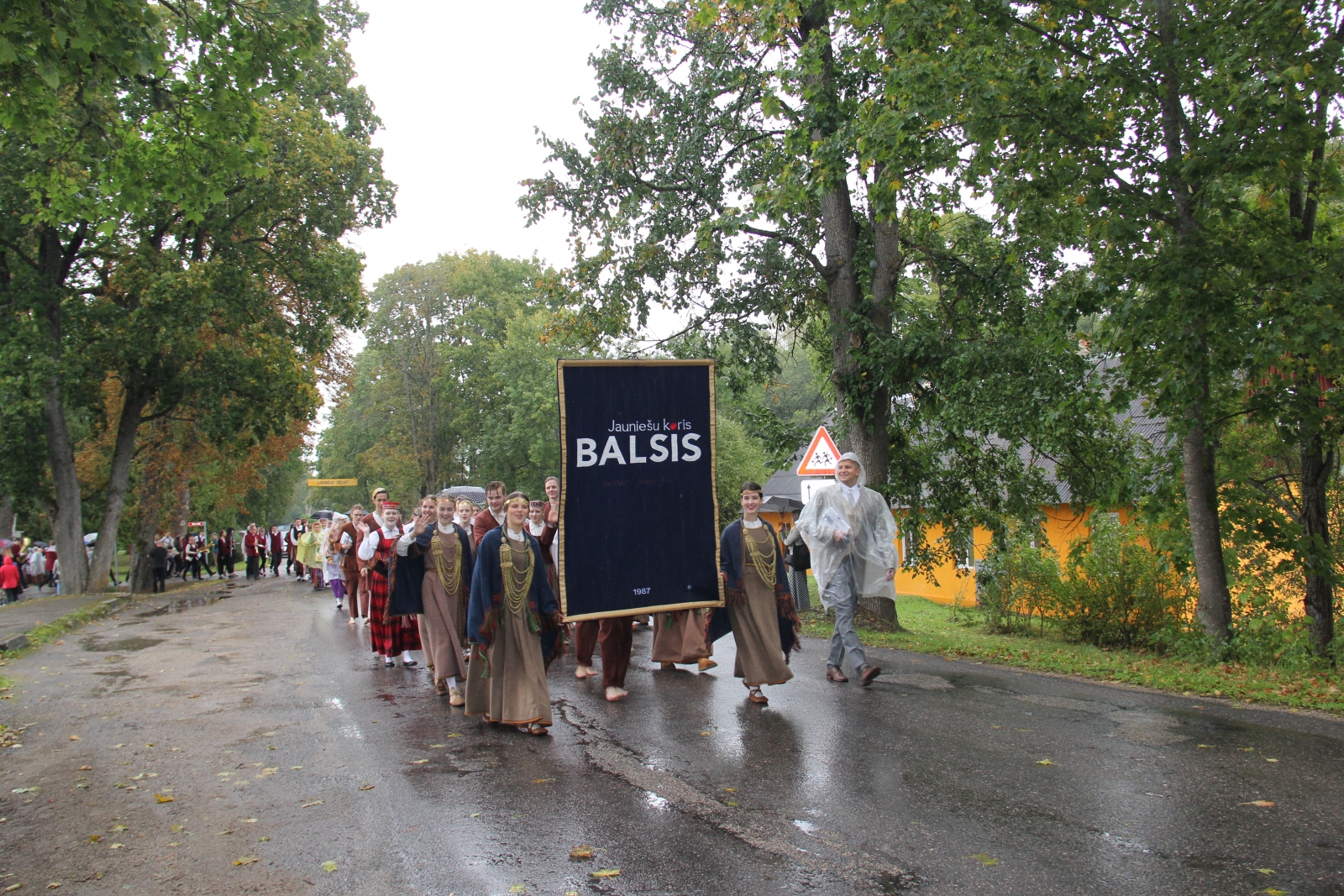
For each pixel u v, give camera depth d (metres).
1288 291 8.58
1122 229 8.68
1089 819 4.52
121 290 25.22
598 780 5.45
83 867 4.28
